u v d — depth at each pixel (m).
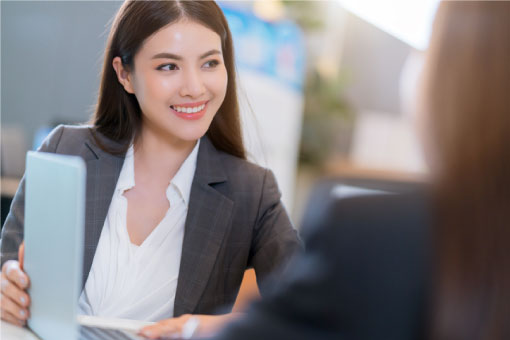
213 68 1.06
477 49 0.39
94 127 1.20
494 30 0.39
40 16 3.35
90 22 3.39
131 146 1.16
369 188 0.48
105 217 1.11
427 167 0.42
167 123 1.06
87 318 0.90
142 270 1.08
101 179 1.13
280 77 3.58
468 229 0.39
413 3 4.42
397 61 4.74
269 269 1.10
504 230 0.38
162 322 0.88
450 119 0.40
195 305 1.07
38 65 3.38
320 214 0.47
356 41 4.80
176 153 1.15
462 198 0.39
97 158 1.15
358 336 0.44
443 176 0.40
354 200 0.46
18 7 3.32
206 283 1.08
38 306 0.86
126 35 1.04
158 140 1.14
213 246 1.10
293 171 3.85
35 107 3.38
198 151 1.17
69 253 0.72
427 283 0.42
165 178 1.15
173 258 1.10
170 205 1.13
